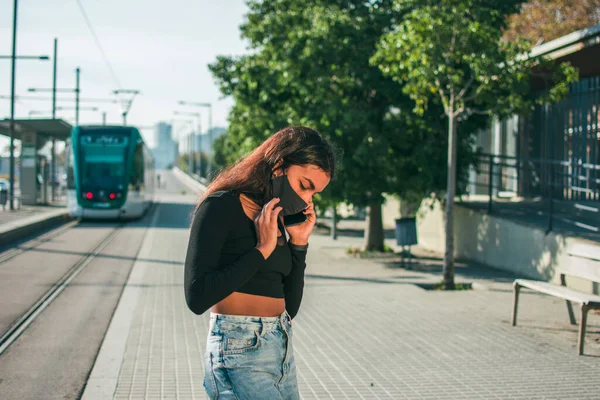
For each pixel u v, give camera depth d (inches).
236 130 679.1
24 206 1277.1
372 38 580.4
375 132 550.0
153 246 685.3
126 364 242.5
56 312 343.9
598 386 217.8
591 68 551.2
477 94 416.5
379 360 248.5
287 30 605.3
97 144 1008.9
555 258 446.0
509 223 523.2
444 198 641.0
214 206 94.8
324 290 415.5
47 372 234.7
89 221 1049.5
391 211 1010.1
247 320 96.4
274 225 94.3
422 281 460.8
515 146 716.0
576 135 589.0
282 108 625.3
